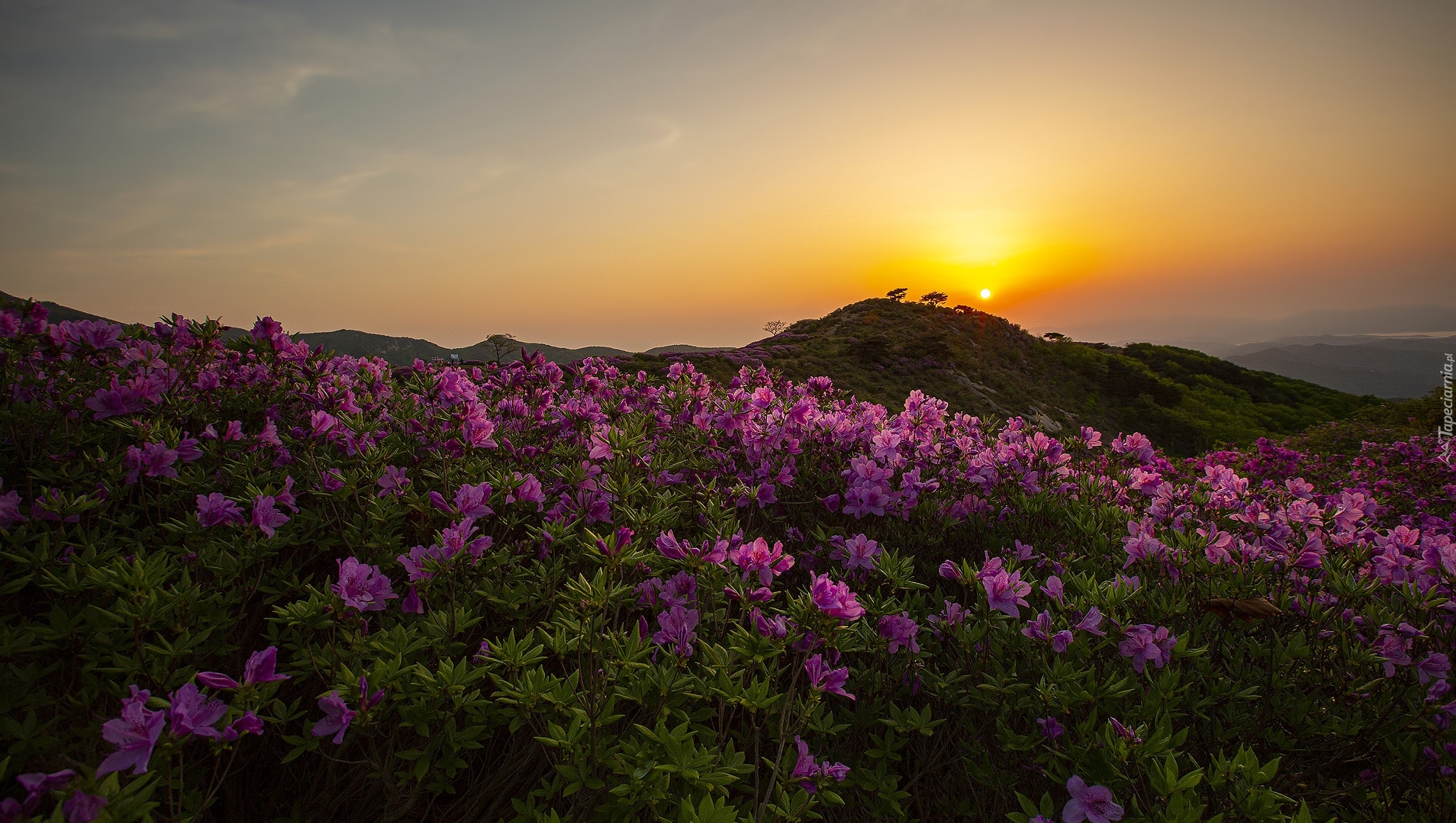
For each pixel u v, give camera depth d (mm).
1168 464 5016
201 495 2428
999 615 2371
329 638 1963
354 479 2479
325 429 3008
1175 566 2641
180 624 1701
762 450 3779
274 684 1475
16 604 1991
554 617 2201
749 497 3104
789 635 1902
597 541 1825
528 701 1688
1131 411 43844
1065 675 2053
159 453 2461
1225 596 2537
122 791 1215
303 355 3619
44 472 2367
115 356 3291
